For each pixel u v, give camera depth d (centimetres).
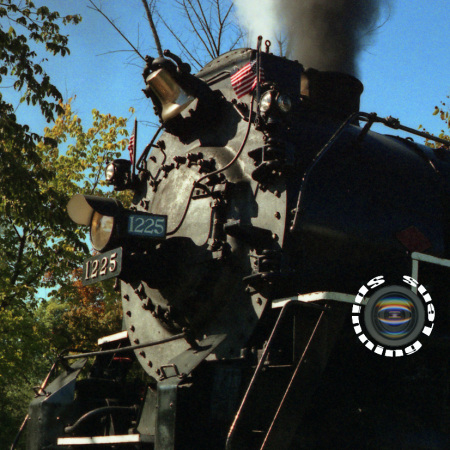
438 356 488
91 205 499
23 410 2000
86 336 1741
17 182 1261
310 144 500
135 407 560
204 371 469
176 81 559
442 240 517
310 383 407
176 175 571
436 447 466
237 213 495
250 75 522
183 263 522
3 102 1241
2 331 1597
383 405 477
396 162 535
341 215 475
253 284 458
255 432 421
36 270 1716
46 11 1212
